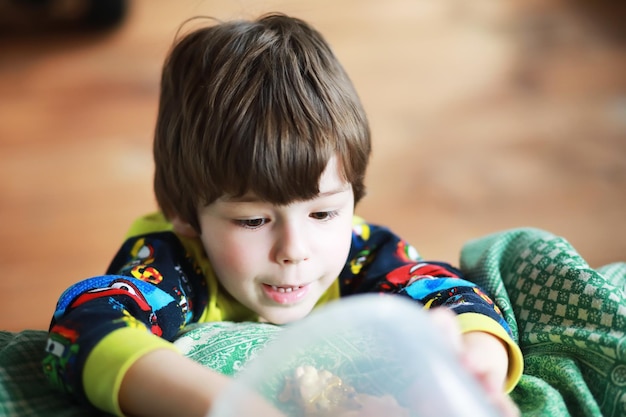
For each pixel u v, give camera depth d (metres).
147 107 2.67
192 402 0.59
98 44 3.12
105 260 1.93
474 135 2.48
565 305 0.77
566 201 2.13
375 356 0.48
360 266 0.92
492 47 3.02
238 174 0.77
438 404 0.45
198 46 0.89
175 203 0.89
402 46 3.05
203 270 0.89
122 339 0.63
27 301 1.79
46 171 2.31
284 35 0.87
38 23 3.29
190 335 0.77
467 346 0.67
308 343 0.48
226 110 0.80
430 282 0.81
